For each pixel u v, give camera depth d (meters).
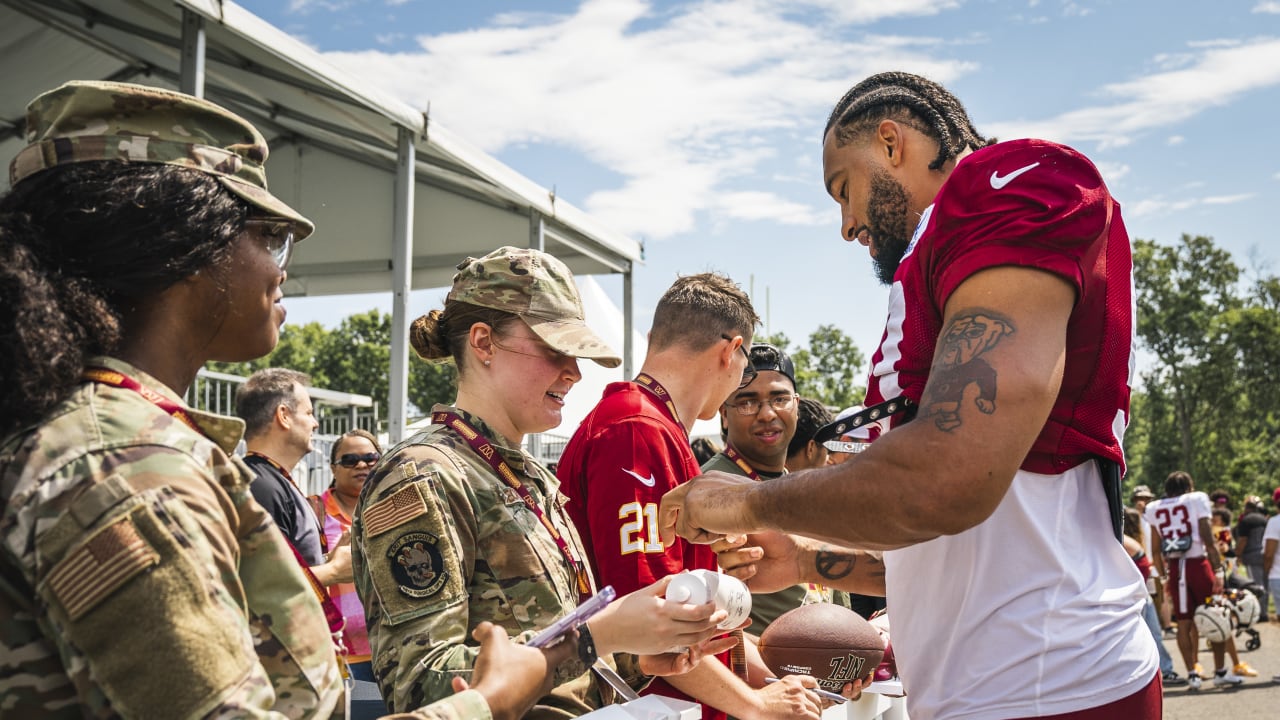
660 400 2.89
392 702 1.95
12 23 7.24
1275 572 12.44
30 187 1.31
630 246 11.48
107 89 1.31
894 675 2.93
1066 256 1.44
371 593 2.04
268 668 1.33
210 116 1.39
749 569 2.24
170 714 1.11
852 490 1.42
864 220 1.87
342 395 9.41
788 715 2.51
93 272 1.29
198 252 1.33
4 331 1.18
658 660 2.09
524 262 2.41
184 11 5.98
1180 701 9.91
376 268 10.70
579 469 2.76
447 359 2.57
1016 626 1.56
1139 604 1.64
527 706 1.59
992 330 1.40
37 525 1.13
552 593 2.16
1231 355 60.84
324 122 8.58
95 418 1.20
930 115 1.80
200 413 1.33
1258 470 53.38
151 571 1.12
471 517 2.11
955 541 1.62
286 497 4.28
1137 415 68.00
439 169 8.98
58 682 1.15
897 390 1.67
